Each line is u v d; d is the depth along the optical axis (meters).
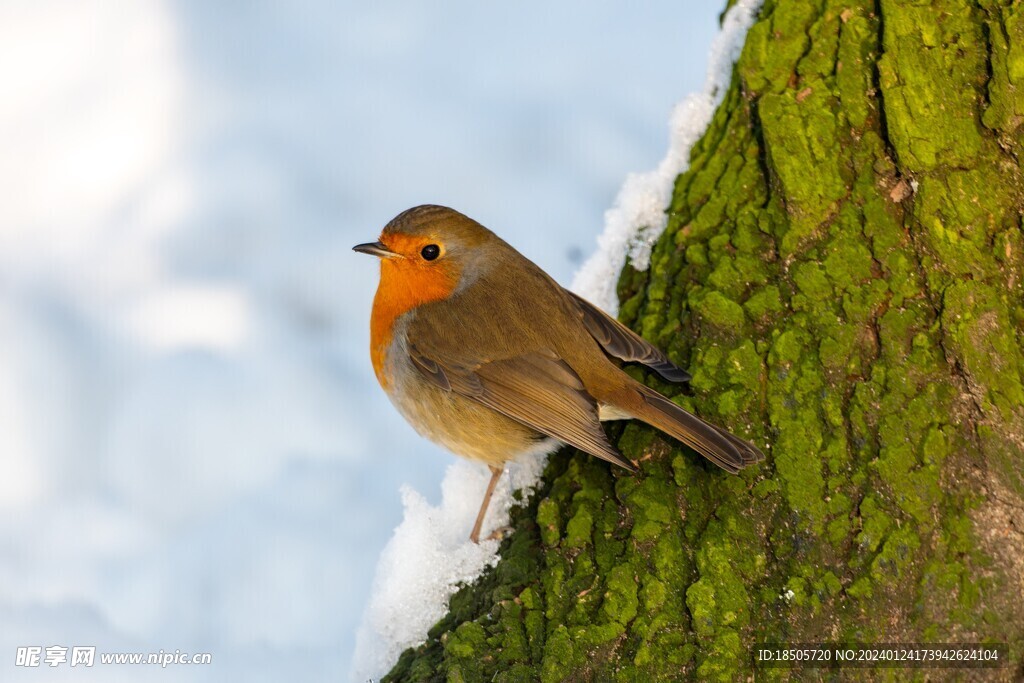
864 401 6.66
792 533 6.47
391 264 8.14
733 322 7.11
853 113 7.12
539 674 6.38
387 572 7.47
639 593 6.46
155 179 12.88
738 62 7.64
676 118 8.27
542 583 6.76
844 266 6.96
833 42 7.23
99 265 12.32
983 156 6.86
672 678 6.22
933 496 6.41
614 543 6.71
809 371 6.82
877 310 6.84
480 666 6.50
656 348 7.34
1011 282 6.78
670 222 7.81
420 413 8.18
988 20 6.84
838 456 6.58
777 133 7.23
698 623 6.31
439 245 8.02
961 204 6.82
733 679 6.18
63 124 13.20
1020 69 6.75
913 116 6.90
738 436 6.80
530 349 7.70
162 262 12.38
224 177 12.87
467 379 7.84
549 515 6.98
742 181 7.49
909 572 6.29
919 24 6.93
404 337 8.14
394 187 12.61
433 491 10.34
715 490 6.71
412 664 6.84
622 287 8.17
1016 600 6.33
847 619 6.24
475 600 7.09
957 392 6.64
